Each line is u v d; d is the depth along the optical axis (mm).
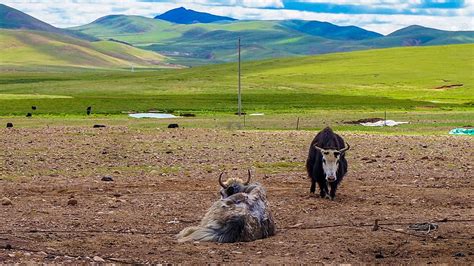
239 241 13164
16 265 11031
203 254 12102
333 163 19500
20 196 20016
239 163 29188
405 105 101438
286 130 49500
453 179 24781
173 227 15461
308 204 19125
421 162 29547
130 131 43062
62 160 29469
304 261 11805
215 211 13531
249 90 141750
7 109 86750
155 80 173875
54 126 52438
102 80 182875
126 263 11508
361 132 47188
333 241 13656
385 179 24859
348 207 18703
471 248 13117
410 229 15148
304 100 114250
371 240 13820
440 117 67250
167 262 11602
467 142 37719
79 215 16906
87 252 12375
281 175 25875
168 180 24125
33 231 14414
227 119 65500
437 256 12438
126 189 21719
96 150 32844
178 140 37375
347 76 170625
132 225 15680
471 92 135250
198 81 166000
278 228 15383
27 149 32875
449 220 16438
